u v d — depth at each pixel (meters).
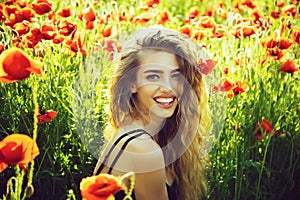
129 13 5.17
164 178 2.83
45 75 4.02
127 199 2.79
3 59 2.39
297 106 4.22
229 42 4.58
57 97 3.81
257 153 4.00
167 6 7.07
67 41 3.88
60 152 3.83
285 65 3.96
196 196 3.26
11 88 4.02
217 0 6.56
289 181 3.98
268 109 4.06
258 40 4.30
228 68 4.02
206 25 4.50
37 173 3.63
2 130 3.98
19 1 4.23
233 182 3.88
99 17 4.64
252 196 3.90
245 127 3.88
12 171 3.83
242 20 4.52
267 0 6.36
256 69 4.23
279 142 4.07
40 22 4.48
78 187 3.82
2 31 3.99
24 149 2.32
